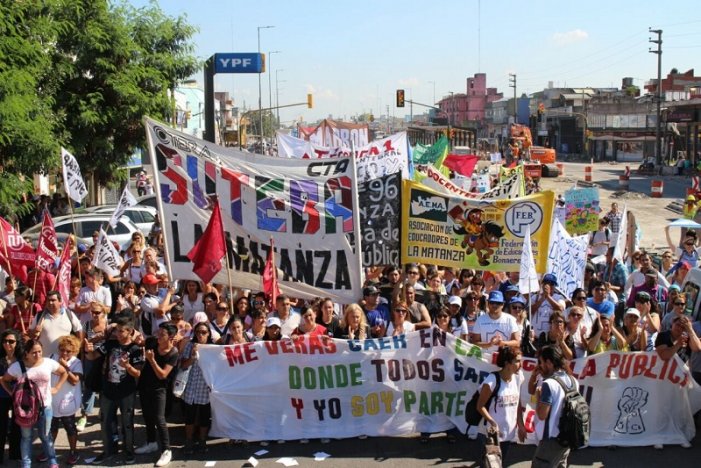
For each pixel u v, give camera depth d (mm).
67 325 10391
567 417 7508
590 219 20203
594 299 11156
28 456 8844
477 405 8281
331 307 10695
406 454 9445
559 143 111562
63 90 23094
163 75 25625
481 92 182750
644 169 69812
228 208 11320
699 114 67750
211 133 25891
